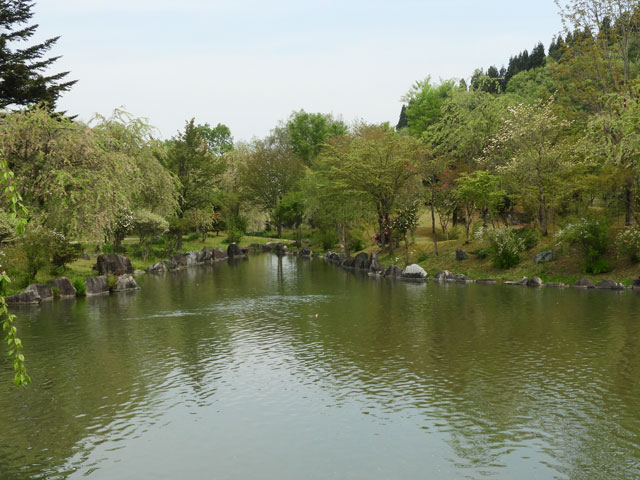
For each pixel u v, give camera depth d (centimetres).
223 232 9756
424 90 7619
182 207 6706
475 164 5162
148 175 4822
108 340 2083
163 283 4169
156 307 2923
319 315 2614
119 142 4050
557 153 4159
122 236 5572
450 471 966
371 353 1822
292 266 5831
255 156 9831
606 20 4247
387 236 6003
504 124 4725
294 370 1636
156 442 1120
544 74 7469
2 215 3322
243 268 5597
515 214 5966
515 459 1008
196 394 1423
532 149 4231
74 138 3509
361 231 7069
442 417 1222
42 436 1159
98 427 1205
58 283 3381
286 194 9356
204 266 5894
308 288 3759
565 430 1132
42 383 1534
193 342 2039
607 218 3900
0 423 1236
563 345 1848
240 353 1859
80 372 1639
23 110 3562
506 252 4066
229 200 8588
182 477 967
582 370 1553
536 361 1661
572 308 2577
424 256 4972
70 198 3450
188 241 8119
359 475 960
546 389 1394
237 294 3453
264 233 10575
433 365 1652
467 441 1092
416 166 5009
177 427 1198
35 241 3419
